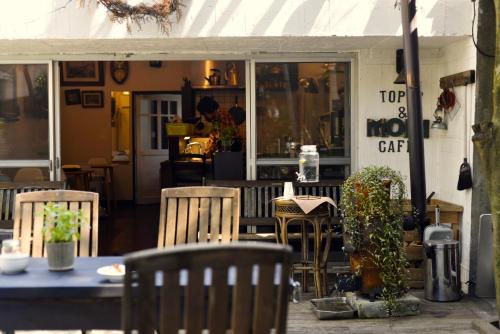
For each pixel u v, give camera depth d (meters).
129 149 16.88
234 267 3.32
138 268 3.18
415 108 7.88
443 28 8.38
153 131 17.02
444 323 7.39
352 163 9.98
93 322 4.35
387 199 7.51
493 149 6.29
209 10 8.37
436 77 9.66
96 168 15.82
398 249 7.58
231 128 10.70
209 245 3.30
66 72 16.50
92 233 6.01
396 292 7.66
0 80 9.91
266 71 9.98
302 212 8.20
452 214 8.84
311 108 10.03
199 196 6.16
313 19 8.40
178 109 17.28
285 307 3.46
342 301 8.04
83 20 8.38
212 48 9.48
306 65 9.97
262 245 3.36
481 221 8.30
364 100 9.72
